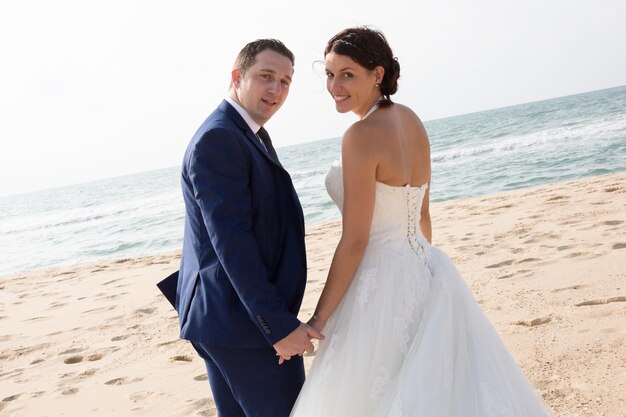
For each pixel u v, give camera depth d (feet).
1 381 17.70
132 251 53.11
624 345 12.96
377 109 8.90
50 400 15.56
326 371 8.73
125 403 14.65
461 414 8.30
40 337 22.18
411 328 8.69
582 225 25.02
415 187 9.12
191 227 9.21
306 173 114.73
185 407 13.79
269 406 9.00
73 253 58.39
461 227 30.09
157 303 24.99
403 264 8.83
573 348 13.25
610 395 11.17
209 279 8.87
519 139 100.22
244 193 8.58
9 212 195.83
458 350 8.77
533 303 16.46
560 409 10.97
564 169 56.95
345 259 8.67
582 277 17.92
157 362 17.48
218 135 8.60
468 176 65.26
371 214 8.70
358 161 8.48
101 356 18.92
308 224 48.29
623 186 33.45
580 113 162.40
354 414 8.61
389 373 8.57
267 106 9.20
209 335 8.70
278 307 8.35
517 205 34.17
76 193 248.93
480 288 18.70
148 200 115.14
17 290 33.94
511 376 9.12
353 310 8.77
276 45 9.23
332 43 8.96
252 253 8.38
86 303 27.20
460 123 246.47
